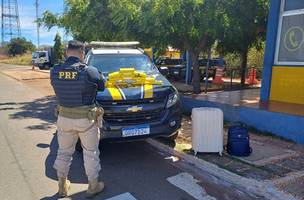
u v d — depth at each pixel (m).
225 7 10.79
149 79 6.69
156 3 10.02
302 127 6.96
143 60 7.95
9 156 6.49
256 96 11.05
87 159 4.64
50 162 6.14
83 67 4.40
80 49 4.53
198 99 10.06
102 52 8.08
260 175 5.30
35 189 4.99
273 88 9.44
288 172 5.43
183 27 10.51
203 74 21.12
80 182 5.23
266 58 9.45
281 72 9.20
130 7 11.00
